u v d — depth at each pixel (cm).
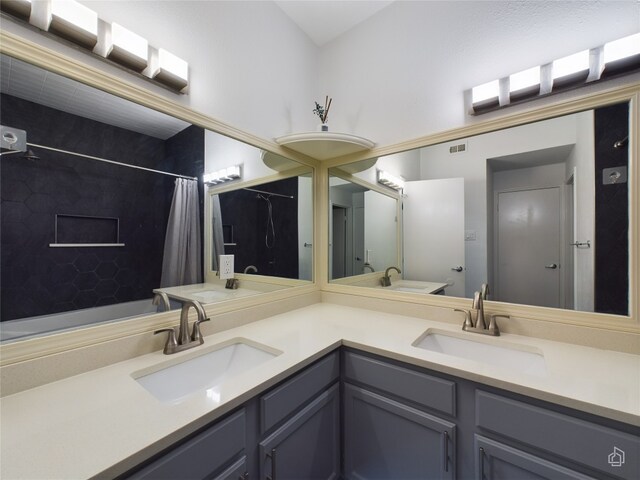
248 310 149
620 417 71
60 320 93
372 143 172
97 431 64
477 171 145
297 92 194
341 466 126
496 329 128
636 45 104
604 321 111
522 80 128
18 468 54
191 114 127
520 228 133
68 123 95
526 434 84
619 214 110
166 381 101
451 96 153
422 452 104
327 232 201
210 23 140
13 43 80
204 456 72
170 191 124
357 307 184
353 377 122
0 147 82
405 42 170
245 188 157
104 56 102
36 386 83
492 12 141
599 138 114
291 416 101
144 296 115
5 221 83
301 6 180
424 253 161
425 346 133
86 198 100
